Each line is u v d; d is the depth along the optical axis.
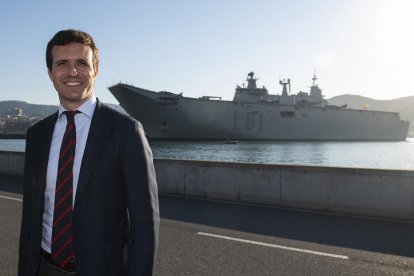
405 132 120.88
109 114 2.22
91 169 2.04
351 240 6.84
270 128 91.19
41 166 2.21
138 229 2.02
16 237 6.91
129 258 2.02
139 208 2.06
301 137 96.12
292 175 9.87
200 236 7.05
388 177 8.67
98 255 1.99
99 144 2.10
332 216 8.80
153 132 83.19
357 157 58.59
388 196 8.66
